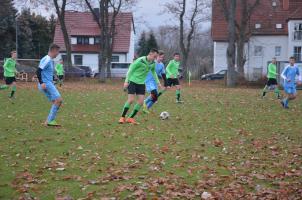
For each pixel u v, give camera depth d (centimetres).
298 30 7519
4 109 1978
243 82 4634
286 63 4494
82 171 912
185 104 2350
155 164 975
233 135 1377
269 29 7881
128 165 961
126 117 1739
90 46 8694
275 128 1545
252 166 972
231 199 748
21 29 8206
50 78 1477
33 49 8731
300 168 960
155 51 1545
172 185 815
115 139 1268
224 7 4722
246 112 2028
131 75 1559
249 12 5047
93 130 1416
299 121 1734
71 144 1184
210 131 1445
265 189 803
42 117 1723
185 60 6003
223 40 7838
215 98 2809
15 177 856
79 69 5844
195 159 1030
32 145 1160
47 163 970
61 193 767
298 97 3003
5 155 1038
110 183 830
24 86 3897
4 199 734
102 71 5203
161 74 2222
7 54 7875
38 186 803
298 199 753
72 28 8688
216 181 846
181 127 1516
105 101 2491
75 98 2686
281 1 8156
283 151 1141
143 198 743
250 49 7962
